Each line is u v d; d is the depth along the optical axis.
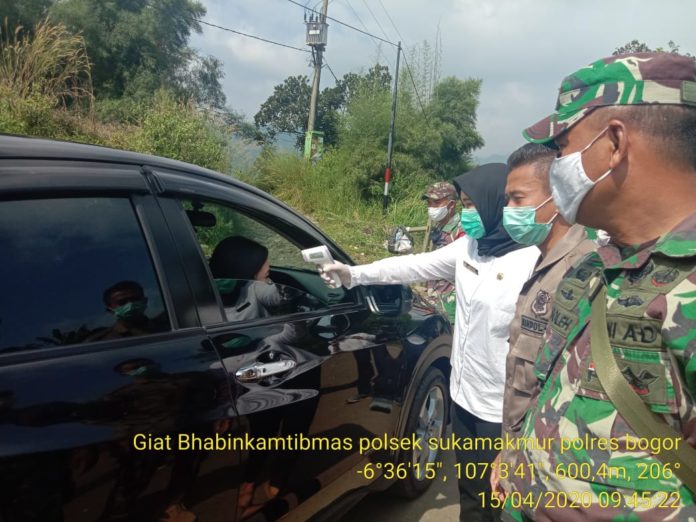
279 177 11.36
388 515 2.83
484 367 2.03
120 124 9.53
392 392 2.46
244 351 1.72
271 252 2.21
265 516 1.77
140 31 16.69
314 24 15.69
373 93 13.15
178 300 1.62
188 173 1.85
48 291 1.36
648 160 1.01
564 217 1.18
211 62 19.42
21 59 8.05
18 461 1.16
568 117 1.10
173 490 1.45
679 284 0.92
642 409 0.97
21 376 1.24
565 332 1.20
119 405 1.35
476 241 2.13
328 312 2.26
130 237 1.57
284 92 23.84
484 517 2.21
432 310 2.99
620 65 1.03
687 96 0.98
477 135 14.74
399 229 4.30
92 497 1.28
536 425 1.20
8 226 1.34
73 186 1.47
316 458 1.99
